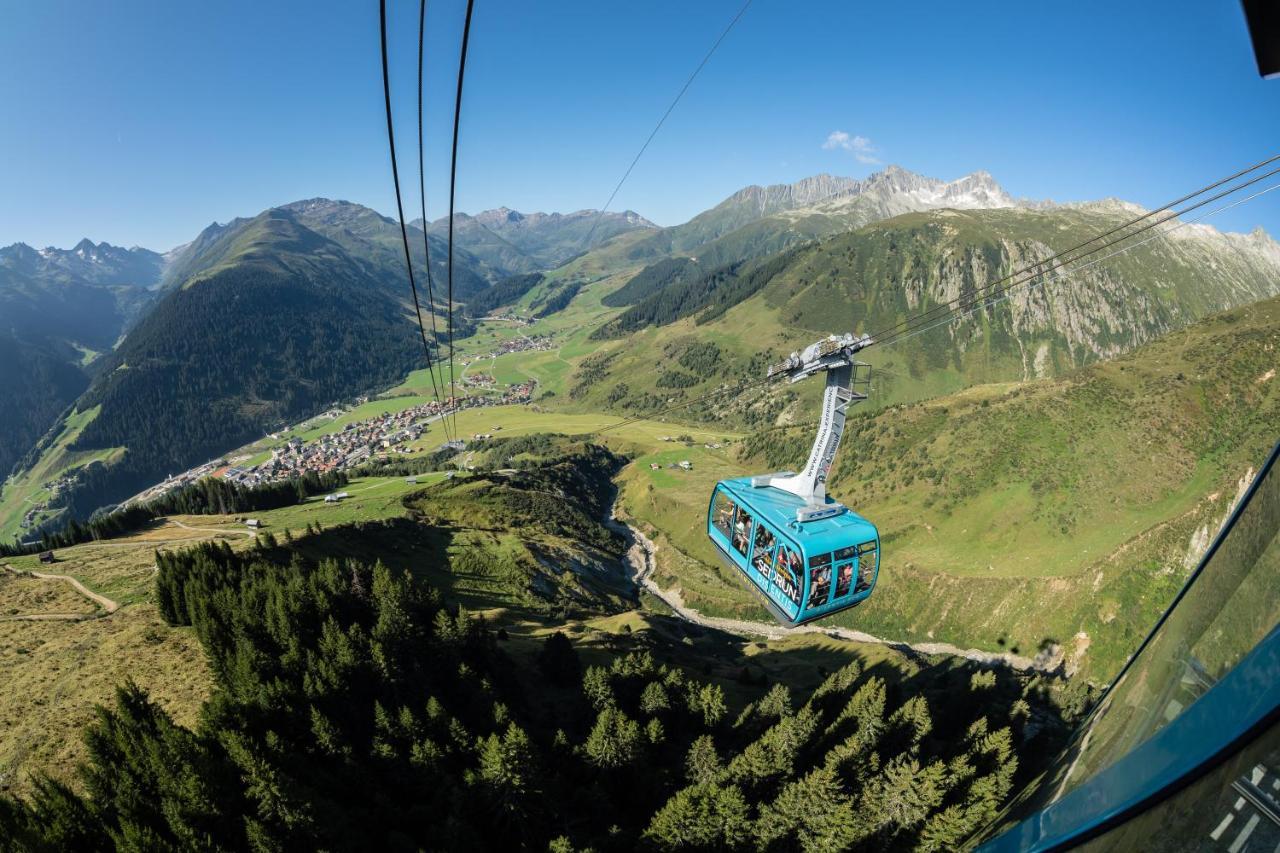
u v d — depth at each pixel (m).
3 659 67.56
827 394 29.75
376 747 57.66
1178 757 4.20
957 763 64.06
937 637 159.88
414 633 76.12
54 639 71.88
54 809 41.91
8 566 100.50
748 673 111.44
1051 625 146.88
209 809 43.53
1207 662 4.83
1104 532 158.62
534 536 195.75
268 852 41.78
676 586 196.12
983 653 151.62
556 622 137.25
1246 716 3.66
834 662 132.50
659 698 78.75
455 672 75.75
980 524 178.62
